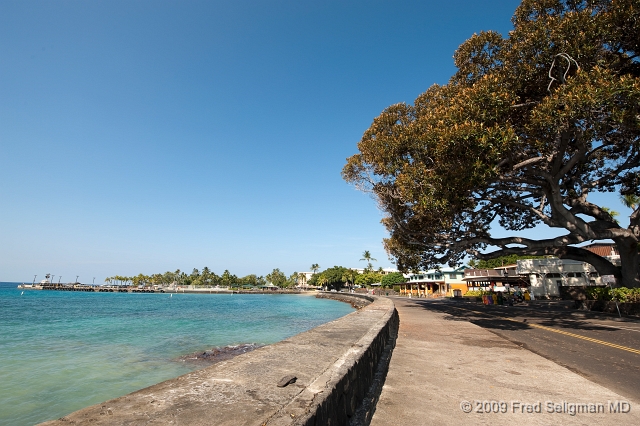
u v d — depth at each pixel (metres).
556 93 11.69
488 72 15.15
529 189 17.31
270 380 3.31
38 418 8.64
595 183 19.27
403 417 4.31
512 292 35.62
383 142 16.89
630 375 6.54
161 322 31.66
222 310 48.97
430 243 20.91
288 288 159.75
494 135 11.91
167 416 2.32
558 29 12.07
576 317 17.48
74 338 21.61
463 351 8.59
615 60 12.85
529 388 5.54
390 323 10.58
